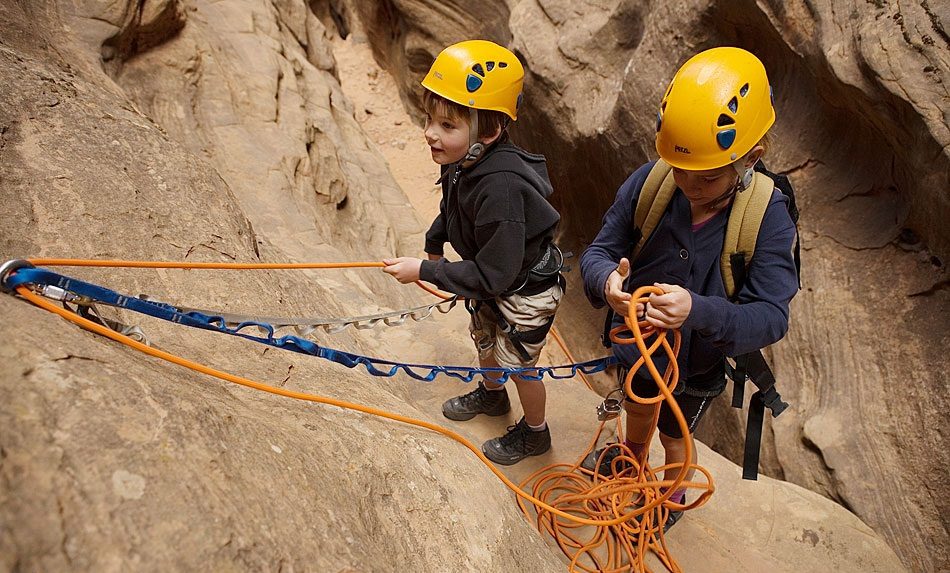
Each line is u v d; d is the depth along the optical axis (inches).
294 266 68.2
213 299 72.5
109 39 155.3
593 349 227.0
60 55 130.3
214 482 38.3
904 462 112.7
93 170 75.0
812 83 144.7
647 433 89.2
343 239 199.3
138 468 35.1
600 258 70.6
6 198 66.1
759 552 91.0
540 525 87.4
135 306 48.4
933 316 119.6
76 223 68.2
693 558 88.4
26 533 29.4
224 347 65.0
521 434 99.7
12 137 72.8
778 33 140.6
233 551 35.8
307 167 194.5
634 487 76.0
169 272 71.3
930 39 108.7
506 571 58.2
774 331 61.7
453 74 72.4
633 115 180.1
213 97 184.4
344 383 70.8
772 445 128.3
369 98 371.6
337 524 44.6
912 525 107.7
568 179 232.2
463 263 77.5
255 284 80.5
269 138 189.6
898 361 120.6
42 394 34.9
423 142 351.9
